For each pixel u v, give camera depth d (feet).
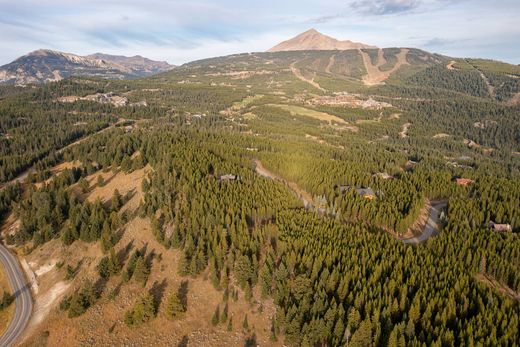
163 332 341.00
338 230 422.41
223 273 370.73
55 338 349.41
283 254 380.78
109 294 376.48
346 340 282.36
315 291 327.47
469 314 309.42
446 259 382.01
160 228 441.27
